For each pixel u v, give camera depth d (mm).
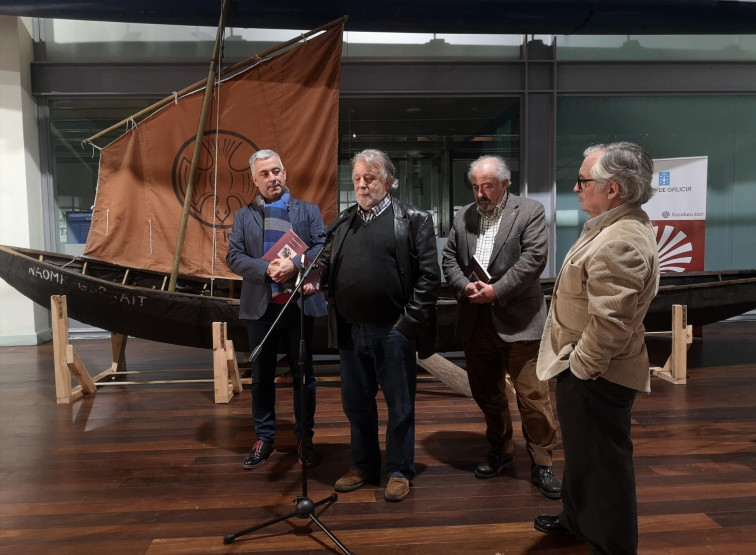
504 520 1985
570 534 1863
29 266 3756
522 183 5688
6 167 5168
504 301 2123
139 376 4180
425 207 5719
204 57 5539
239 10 4520
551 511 2047
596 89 5660
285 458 2594
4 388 3812
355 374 2191
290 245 2273
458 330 2312
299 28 4750
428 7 4602
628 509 1449
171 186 4230
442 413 3244
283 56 4258
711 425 2926
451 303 3832
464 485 2277
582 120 5734
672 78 5691
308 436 2502
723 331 5477
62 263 4246
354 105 5613
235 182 4285
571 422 1472
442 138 5680
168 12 4543
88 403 3473
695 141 5820
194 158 4117
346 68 5531
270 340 2453
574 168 5770
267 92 4266
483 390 2338
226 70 4238
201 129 4121
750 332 5395
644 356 1461
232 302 3811
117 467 2490
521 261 2129
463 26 4742
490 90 5613
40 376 4121
